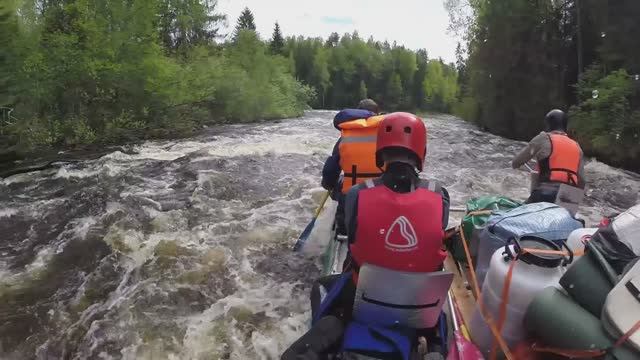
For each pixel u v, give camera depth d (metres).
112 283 4.51
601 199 7.93
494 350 2.49
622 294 1.93
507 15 15.52
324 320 2.46
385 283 2.33
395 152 2.46
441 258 2.42
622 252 2.14
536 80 15.09
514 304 2.40
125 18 11.98
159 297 4.25
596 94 10.93
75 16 12.00
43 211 6.27
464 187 8.15
